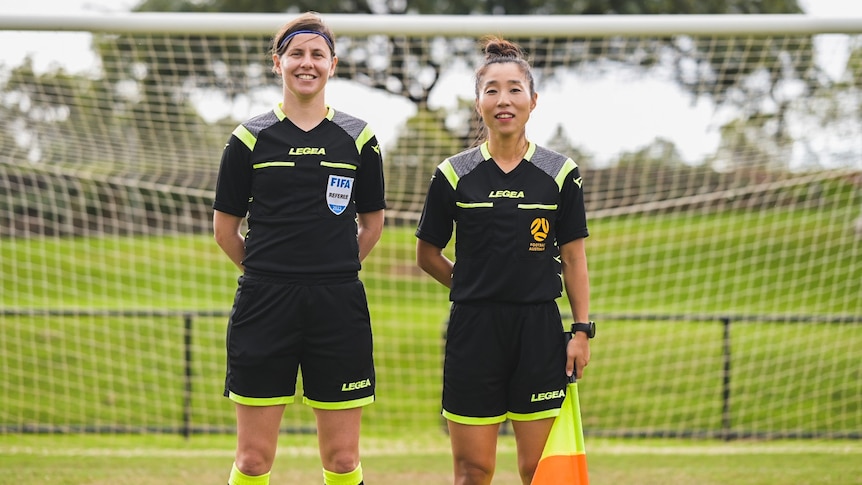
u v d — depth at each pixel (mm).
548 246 3734
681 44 7785
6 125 7047
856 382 8078
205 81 7305
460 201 3725
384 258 9734
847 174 7422
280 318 3639
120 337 9141
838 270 8836
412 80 7441
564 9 16281
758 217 9758
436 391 8414
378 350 9109
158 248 10133
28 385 8039
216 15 5855
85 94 7148
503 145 3736
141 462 6000
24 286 10141
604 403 8062
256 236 3689
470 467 3787
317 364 3703
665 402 8000
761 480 5453
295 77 3674
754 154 7523
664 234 10570
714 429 7371
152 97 7254
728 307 9797
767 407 7785
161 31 5895
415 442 7082
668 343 9180
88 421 7457
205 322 9625
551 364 3723
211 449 6660
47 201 9336
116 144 7332
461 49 8539
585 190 8219
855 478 5480
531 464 3791
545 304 3738
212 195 7797
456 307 3789
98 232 9812
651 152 8078
